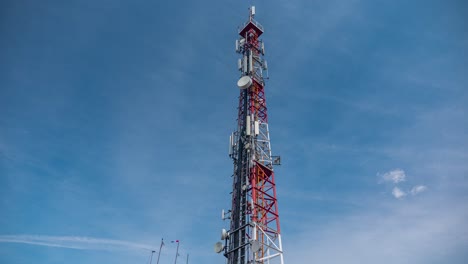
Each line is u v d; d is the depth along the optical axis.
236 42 79.81
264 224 55.22
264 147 64.44
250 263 48.88
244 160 61.72
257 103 69.94
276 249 51.97
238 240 53.31
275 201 58.06
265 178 60.56
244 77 68.25
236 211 57.22
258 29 82.25
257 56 77.94
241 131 66.06
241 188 58.97
